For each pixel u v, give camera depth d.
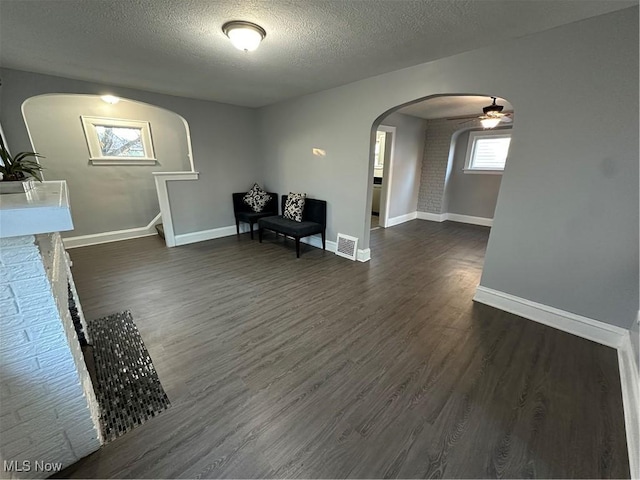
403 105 2.88
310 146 4.02
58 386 1.11
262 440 1.34
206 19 1.79
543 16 1.73
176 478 1.17
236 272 3.34
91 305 2.55
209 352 1.95
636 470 1.16
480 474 1.20
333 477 1.19
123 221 4.62
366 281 3.12
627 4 1.59
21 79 2.80
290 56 2.41
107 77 3.00
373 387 1.66
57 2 1.58
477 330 2.21
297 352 1.96
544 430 1.39
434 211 6.37
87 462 1.23
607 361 1.86
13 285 0.95
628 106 1.70
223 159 4.58
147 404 1.52
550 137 2.01
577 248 2.04
